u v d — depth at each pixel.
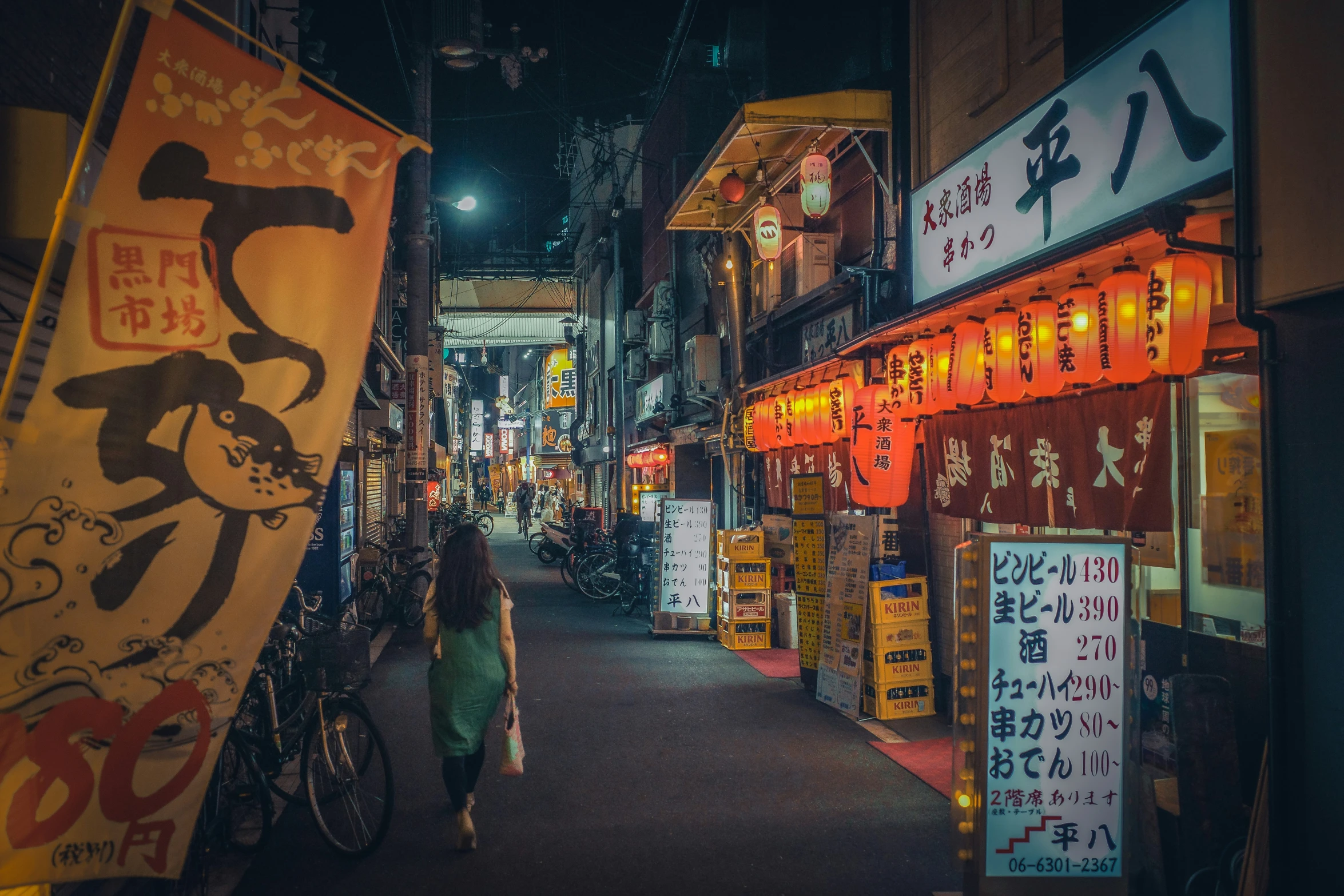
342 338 2.99
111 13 5.83
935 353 7.11
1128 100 5.46
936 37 8.83
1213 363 4.93
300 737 5.82
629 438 27.89
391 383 19.58
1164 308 4.62
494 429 68.94
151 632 2.72
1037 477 6.27
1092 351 5.30
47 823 2.59
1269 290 4.22
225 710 2.79
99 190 2.75
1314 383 4.03
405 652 11.61
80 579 2.67
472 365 64.44
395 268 22.66
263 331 2.90
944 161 8.65
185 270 2.83
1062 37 6.57
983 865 4.26
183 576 2.77
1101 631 4.42
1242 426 5.09
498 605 5.33
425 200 14.59
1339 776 3.82
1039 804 4.32
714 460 17.95
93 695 2.65
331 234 3.00
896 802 6.01
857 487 8.37
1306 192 4.00
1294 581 4.09
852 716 8.11
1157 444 5.08
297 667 6.04
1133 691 4.51
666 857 5.12
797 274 12.70
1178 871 4.57
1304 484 4.06
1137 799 4.58
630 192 29.84
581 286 35.19
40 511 2.63
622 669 10.40
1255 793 4.43
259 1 9.16
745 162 12.37
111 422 2.72
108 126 5.83
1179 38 4.99
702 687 9.44
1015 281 5.96
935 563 8.69
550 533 24.20
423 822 5.64
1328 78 3.89
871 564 8.38
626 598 15.01
